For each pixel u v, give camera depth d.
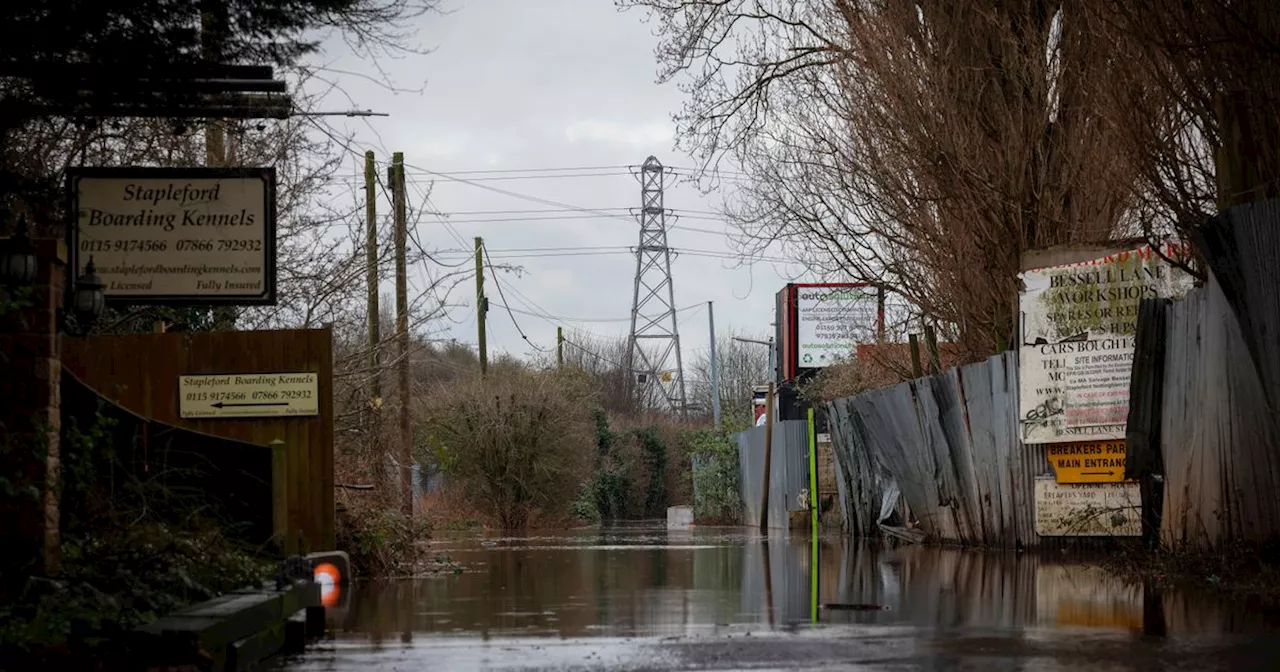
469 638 12.34
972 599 15.09
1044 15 25.08
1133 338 22.16
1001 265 25.69
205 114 16.73
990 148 25.16
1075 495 22.70
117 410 17.69
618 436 76.88
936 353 29.39
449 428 54.25
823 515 43.91
